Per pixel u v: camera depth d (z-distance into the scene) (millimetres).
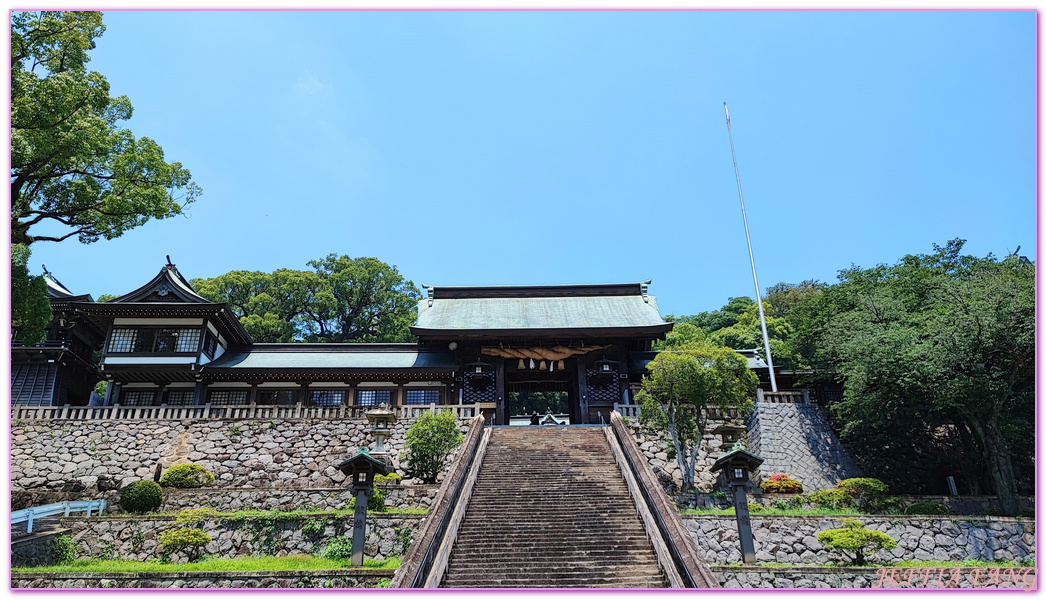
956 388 19844
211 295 49656
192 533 15156
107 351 28453
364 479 14227
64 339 29875
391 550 15516
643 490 15586
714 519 16359
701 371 21547
